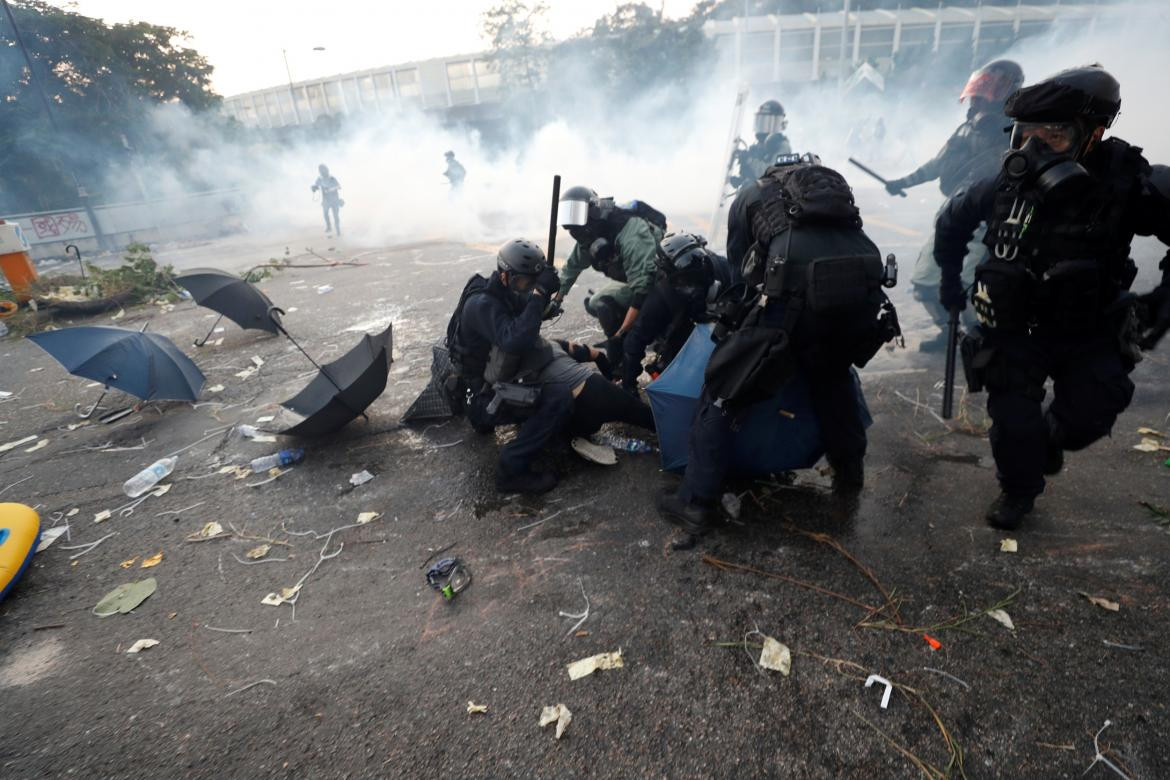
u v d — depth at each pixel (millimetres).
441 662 1986
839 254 2053
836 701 1730
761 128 7062
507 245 2754
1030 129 1840
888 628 1950
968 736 1605
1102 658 1780
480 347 2979
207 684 1994
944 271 2582
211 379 4793
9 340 6562
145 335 3912
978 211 2166
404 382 4359
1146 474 2549
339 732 1776
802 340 2166
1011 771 1514
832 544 2350
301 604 2322
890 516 2482
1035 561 2162
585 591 2232
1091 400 1986
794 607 2070
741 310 2260
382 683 1929
